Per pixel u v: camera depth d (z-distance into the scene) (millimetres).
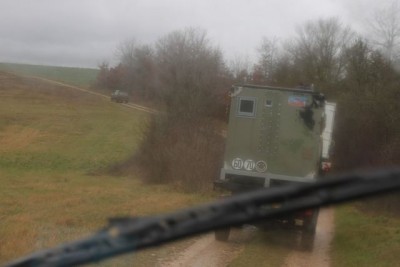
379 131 24562
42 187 24828
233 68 48281
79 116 59469
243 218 5727
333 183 5973
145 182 28156
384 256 12242
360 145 25234
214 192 22359
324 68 46344
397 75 27656
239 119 14250
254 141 14172
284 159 14062
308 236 13234
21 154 39438
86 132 50250
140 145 30766
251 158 14156
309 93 14062
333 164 25750
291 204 5926
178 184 24750
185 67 48781
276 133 14102
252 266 11141
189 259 11188
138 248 5410
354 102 26797
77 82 101625
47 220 14922
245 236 14523
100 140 46156
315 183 6004
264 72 48250
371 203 20297
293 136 14062
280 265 11453
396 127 23328
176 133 28719
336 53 47406
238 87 14266
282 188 5992
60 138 46719
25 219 14734
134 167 32531
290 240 14273
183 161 25547
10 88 79312
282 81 45812
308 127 14023
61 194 22000
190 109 30078
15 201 19172
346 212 20172
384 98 24797
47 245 10828
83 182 28391
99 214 16281
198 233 5594
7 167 35844
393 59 29406
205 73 42156
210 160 24719
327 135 19188
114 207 18031
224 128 28844
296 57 48469
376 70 29312
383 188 5879
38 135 47594
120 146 43312
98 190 23859
